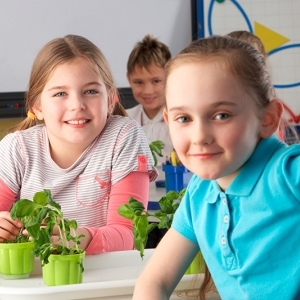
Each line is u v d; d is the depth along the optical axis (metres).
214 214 1.07
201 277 1.21
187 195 1.15
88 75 1.69
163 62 3.50
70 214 1.72
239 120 0.95
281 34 4.08
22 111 3.69
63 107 1.69
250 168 1.01
